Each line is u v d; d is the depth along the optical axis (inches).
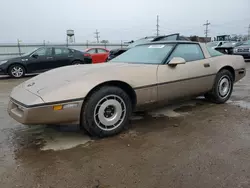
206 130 110.6
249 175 72.6
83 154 88.3
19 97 94.7
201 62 139.9
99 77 99.3
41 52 352.2
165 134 106.6
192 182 69.6
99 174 74.6
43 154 88.8
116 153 88.7
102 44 949.8
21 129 116.1
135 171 76.0
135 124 120.3
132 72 109.2
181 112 140.3
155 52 134.8
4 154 89.1
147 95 113.4
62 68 122.8
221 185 67.9
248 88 214.7
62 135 107.3
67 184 69.6
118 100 104.7
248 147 91.9
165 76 119.2
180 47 134.7
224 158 83.3
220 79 152.9
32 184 69.6
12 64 328.8
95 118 98.7
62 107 89.9
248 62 483.8
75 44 885.8
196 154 86.7
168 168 77.5
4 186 68.7
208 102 162.9
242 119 125.7
